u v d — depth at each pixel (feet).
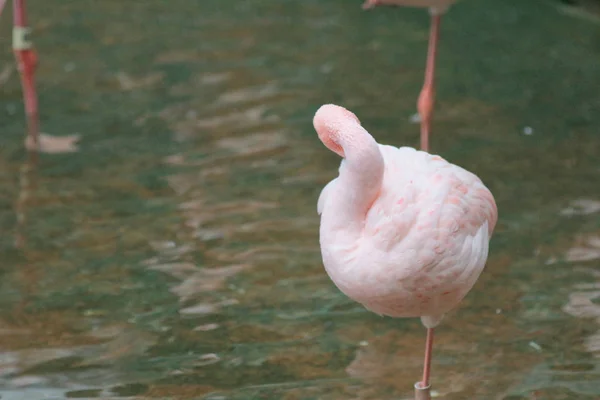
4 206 31.71
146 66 43.75
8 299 26.35
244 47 45.98
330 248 18.28
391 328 25.08
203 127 37.65
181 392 22.34
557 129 37.47
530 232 29.78
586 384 22.33
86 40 46.93
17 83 42.01
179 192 32.58
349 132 17.90
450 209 17.99
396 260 17.74
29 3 51.96
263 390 22.39
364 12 50.85
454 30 48.34
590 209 31.14
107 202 31.94
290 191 32.63
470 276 18.58
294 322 25.35
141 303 26.20
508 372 22.94
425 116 35.12
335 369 23.25
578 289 26.53
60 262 28.27
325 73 43.06
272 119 38.37
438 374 22.93
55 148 35.88
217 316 25.61
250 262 28.30
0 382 22.65
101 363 23.52
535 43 46.55
